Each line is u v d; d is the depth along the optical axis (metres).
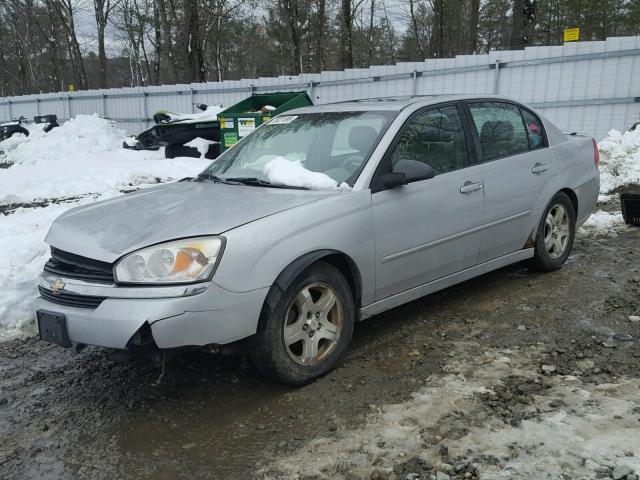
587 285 5.06
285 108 12.90
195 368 3.90
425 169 3.81
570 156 5.48
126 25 33.91
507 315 4.51
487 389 3.35
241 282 3.14
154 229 3.31
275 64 41.34
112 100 25.47
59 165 14.81
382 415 3.15
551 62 13.86
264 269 3.22
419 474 2.60
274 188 3.96
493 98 4.94
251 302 3.18
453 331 4.27
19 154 18.42
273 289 3.29
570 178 5.43
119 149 18.27
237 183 4.22
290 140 4.52
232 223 3.26
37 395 3.68
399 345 4.08
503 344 3.99
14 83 56.75
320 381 3.60
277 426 3.13
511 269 5.64
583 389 3.27
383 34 43.44
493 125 4.84
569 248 5.58
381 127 4.11
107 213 3.77
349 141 4.14
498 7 32.06
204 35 27.00
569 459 2.61
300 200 3.59
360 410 3.23
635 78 12.93
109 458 2.95
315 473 2.69
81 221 3.69
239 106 13.82
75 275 3.31
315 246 3.44
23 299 5.07
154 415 3.35
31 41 50.47
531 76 14.24
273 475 2.71
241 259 3.15
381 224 3.80
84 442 3.11
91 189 11.14
